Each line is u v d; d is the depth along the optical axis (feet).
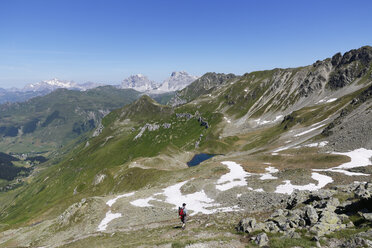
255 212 115.34
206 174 244.63
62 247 127.95
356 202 77.82
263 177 203.51
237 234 79.10
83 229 167.43
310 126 492.54
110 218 173.06
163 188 220.23
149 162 471.21
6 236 228.63
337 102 563.89
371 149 238.48
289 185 169.78
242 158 334.65
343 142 280.72
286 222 76.54
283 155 297.33
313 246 58.70
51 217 351.05
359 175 170.19
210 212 142.20
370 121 286.46
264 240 65.51
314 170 196.85
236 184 199.41
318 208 83.82
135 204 188.85
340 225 67.82
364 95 388.37
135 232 121.19
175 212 154.71
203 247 67.41
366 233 58.03
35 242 174.40
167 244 75.87
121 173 414.62
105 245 108.47
